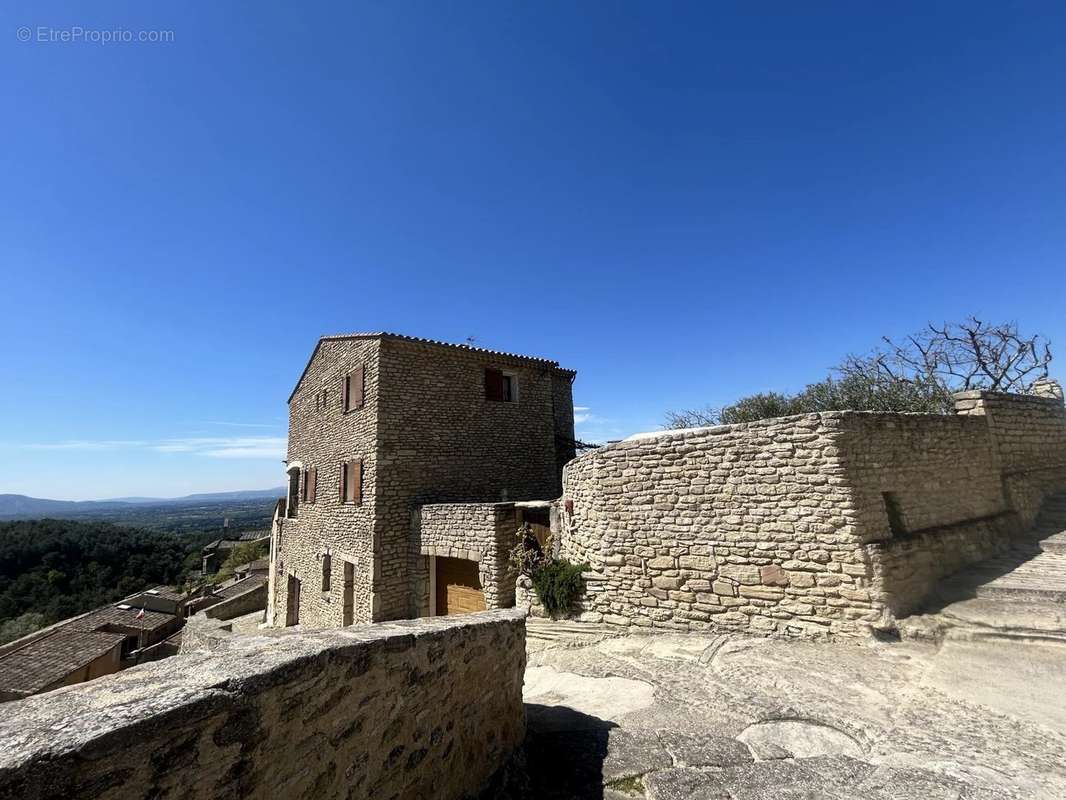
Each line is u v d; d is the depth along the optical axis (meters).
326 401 16.41
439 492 13.85
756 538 6.31
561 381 17.55
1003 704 3.88
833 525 5.80
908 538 5.93
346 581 13.98
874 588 5.51
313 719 2.06
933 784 3.00
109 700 1.56
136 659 22.30
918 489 6.43
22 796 1.18
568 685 5.30
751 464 6.41
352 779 2.26
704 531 6.71
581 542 8.36
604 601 7.56
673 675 5.23
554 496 16.00
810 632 5.80
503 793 3.25
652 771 3.39
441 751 2.95
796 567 6.01
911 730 3.65
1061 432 8.85
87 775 1.32
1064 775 3.03
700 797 3.07
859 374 13.39
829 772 3.21
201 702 1.62
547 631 7.54
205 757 1.62
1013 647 4.75
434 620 3.45
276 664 1.92
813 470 5.97
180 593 39.25
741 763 3.40
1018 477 7.74
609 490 7.66
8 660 18.31
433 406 14.11
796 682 4.68
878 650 5.18
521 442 15.73
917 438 6.59
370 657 2.43
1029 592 5.46
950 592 5.80
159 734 1.49
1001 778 3.03
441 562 12.70
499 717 3.64
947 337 14.78
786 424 6.20
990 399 7.79
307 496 17.38
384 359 13.52
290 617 18.05
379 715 2.47
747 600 6.31
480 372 15.23
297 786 1.96
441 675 2.99
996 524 7.04
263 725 1.82
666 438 7.12
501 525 10.81
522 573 9.05
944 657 4.80
